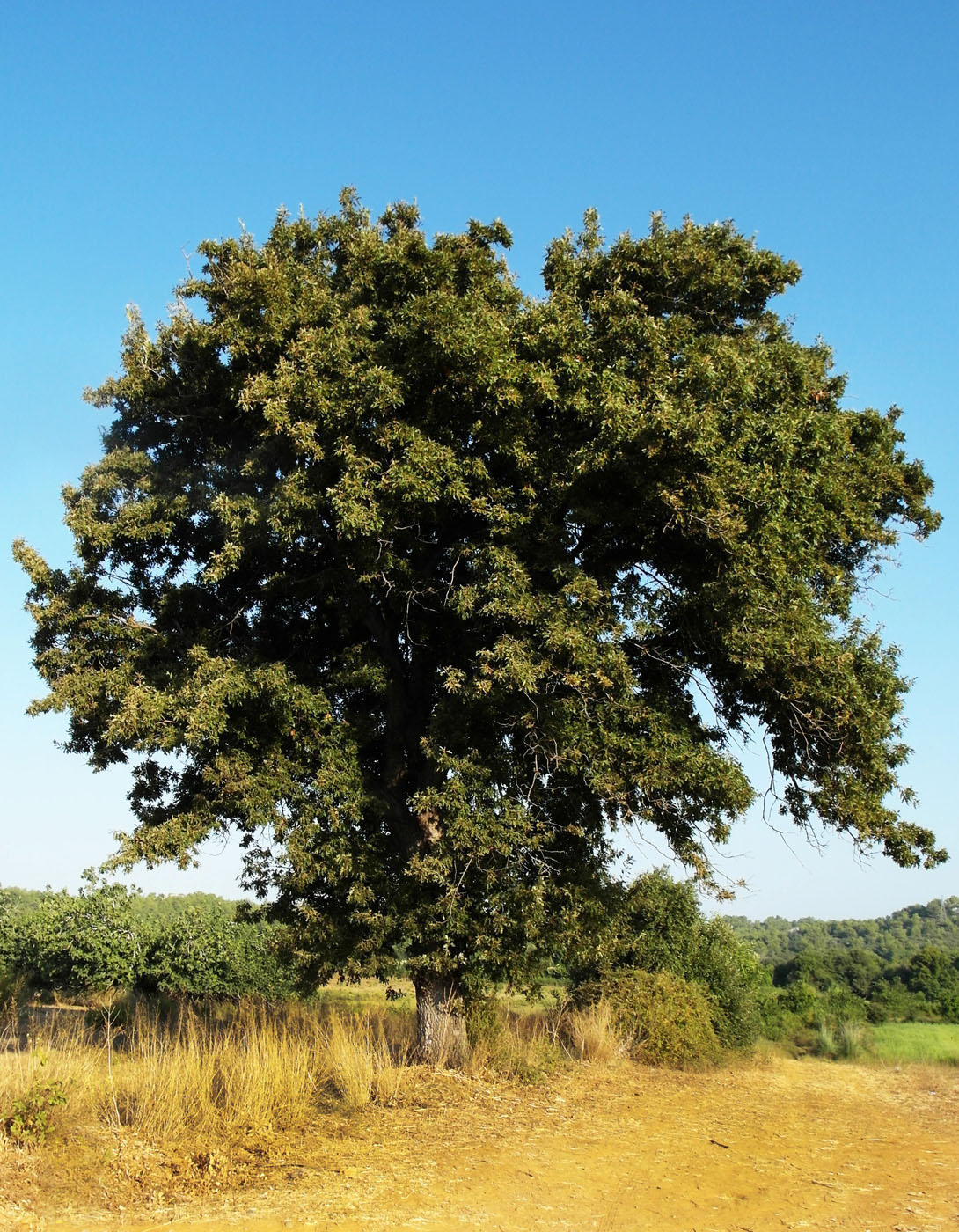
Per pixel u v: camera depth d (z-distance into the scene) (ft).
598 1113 35.58
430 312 34.30
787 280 41.73
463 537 40.14
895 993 116.47
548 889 36.60
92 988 68.28
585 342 36.19
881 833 36.76
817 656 34.58
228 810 38.58
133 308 42.11
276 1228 21.13
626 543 39.24
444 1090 36.22
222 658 36.70
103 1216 21.86
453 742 37.55
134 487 40.93
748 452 34.04
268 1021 45.27
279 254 41.70
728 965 60.64
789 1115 37.91
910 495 44.09
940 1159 30.40
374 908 38.24
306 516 35.55
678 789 36.19
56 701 37.45
